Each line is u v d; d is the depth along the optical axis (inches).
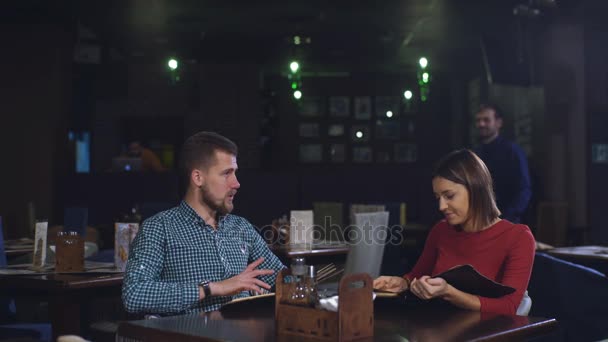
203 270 91.3
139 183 328.8
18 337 102.9
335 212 218.5
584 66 328.5
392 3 324.5
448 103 492.1
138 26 366.3
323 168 497.0
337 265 138.0
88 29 374.0
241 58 444.5
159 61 442.6
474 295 81.1
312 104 498.3
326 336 60.0
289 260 165.3
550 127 332.5
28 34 332.5
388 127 498.9
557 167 331.9
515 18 316.5
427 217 352.8
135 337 67.0
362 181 354.3
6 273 111.4
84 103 434.3
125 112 444.5
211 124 450.6
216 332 63.5
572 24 324.8
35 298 110.0
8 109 332.2
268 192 349.4
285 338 60.7
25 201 329.4
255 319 70.6
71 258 112.4
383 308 79.1
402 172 359.9
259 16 350.6
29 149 331.0
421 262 100.7
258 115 454.0
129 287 84.6
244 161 451.8
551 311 105.6
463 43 404.2
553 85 329.7
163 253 90.2
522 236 90.4
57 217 330.0
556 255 157.6
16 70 332.5
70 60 352.8
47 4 316.2
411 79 495.5
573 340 102.7
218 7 332.5
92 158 440.1
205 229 92.6
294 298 63.4
